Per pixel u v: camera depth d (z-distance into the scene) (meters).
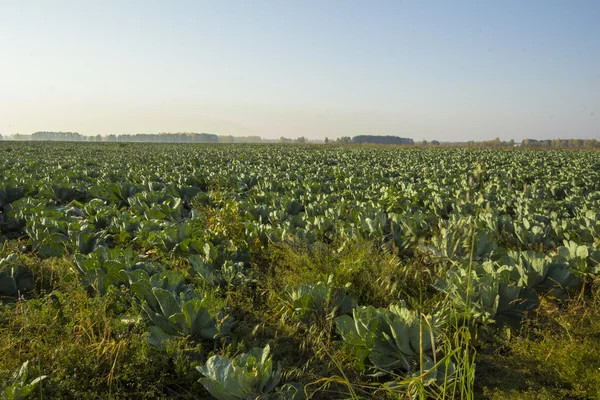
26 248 7.78
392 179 17.64
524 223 8.30
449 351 3.44
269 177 17.05
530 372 4.07
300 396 3.71
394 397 3.70
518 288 4.89
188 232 7.45
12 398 3.29
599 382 3.68
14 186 11.98
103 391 3.64
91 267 5.73
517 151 45.75
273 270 6.55
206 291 5.20
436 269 6.04
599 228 7.83
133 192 12.98
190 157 30.09
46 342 4.01
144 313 4.78
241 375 3.57
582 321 4.68
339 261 6.07
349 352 4.32
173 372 4.04
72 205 11.41
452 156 33.75
